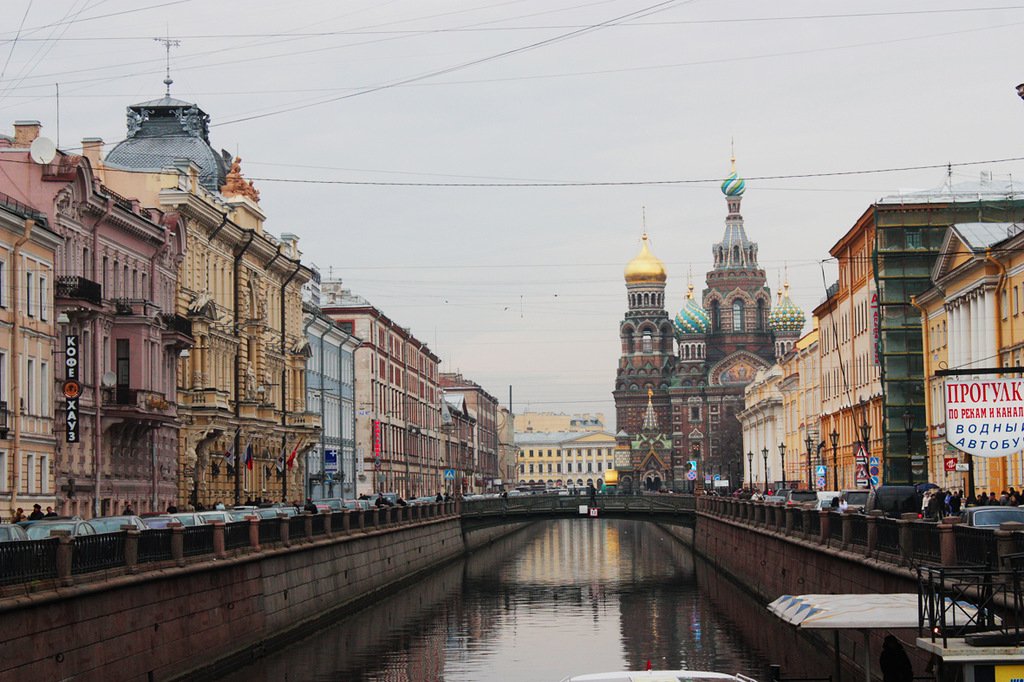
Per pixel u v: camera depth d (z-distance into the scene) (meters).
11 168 68.56
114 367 75.25
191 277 89.62
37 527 42.72
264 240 103.06
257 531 57.75
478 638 65.25
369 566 82.94
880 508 62.97
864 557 47.44
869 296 112.19
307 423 114.25
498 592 91.06
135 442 78.06
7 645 33.56
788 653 57.84
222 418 90.62
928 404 100.56
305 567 66.38
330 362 132.75
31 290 64.88
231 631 53.19
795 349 178.12
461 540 128.62
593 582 98.88
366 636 65.88
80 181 70.00
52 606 36.34
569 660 57.34
